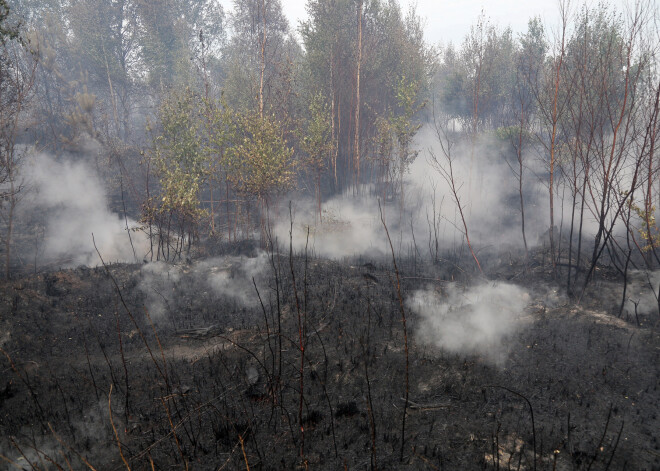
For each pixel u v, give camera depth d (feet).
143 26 119.96
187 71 106.11
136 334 30.83
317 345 27.32
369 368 24.22
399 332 28.40
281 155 56.65
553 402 20.36
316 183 75.82
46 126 84.89
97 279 38.93
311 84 81.51
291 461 17.99
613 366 22.89
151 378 24.76
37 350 28.25
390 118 68.64
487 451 17.65
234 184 57.47
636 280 34.78
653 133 29.53
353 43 81.71
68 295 35.58
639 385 21.12
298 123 70.74
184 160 55.52
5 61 43.24
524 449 17.57
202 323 32.12
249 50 106.73
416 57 87.20
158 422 20.86
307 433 19.63
